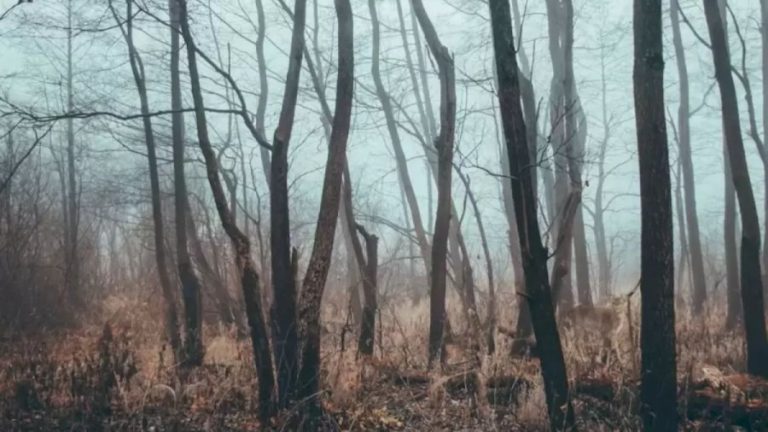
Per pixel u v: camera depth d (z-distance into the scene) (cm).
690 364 885
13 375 911
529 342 1097
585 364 916
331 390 851
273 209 836
